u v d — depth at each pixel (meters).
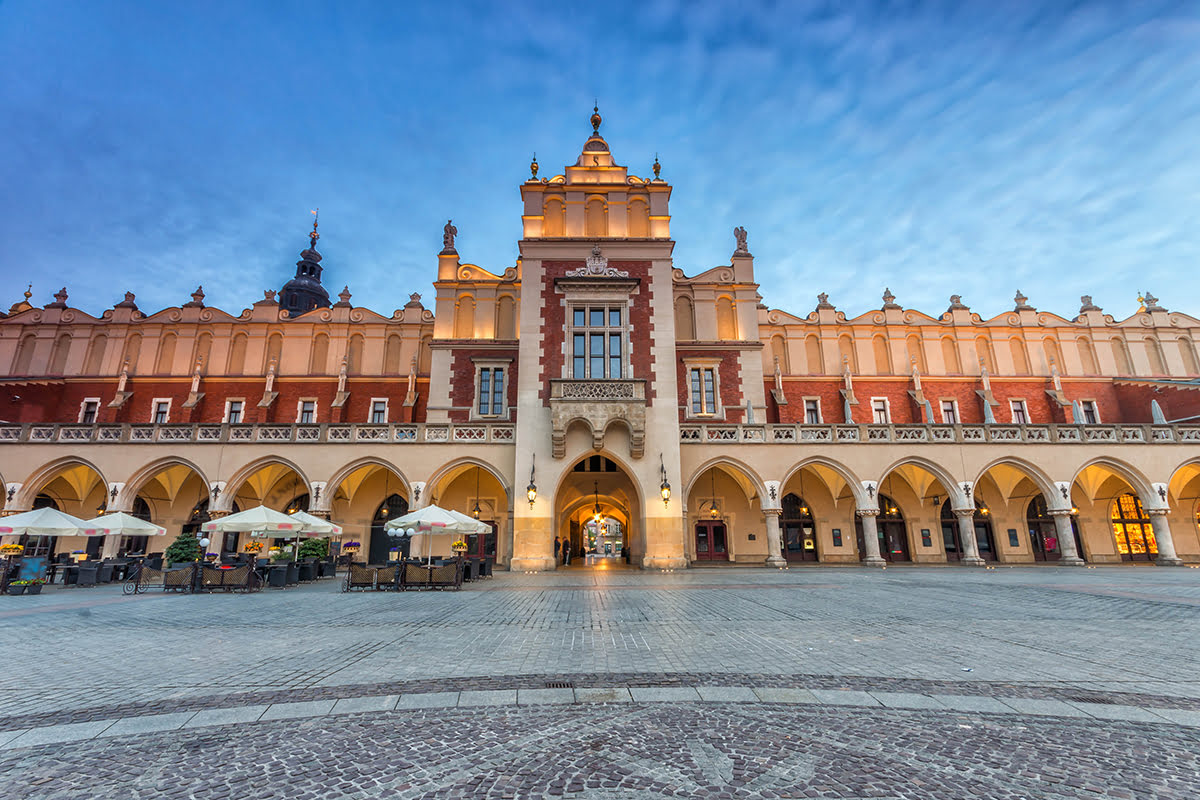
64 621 11.41
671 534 24.23
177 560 20.38
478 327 31.19
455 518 20.03
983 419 34.31
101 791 4.04
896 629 9.79
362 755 4.63
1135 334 36.12
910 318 36.16
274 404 33.28
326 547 23.73
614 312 26.55
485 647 8.48
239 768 4.41
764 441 26.36
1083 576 20.62
